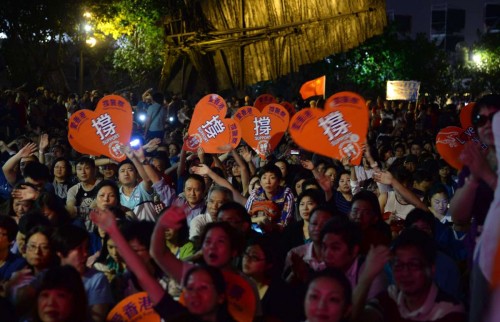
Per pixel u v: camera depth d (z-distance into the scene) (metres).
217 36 27.72
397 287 5.67
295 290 6.26
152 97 20.52
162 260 5.78
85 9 30.53
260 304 5.88
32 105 24.23
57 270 5.25
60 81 38.72
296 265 6.70
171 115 23.55
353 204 7.16
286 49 27.50
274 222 8.97
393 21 42.66
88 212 9.32
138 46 33.12
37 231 6.26
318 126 8.51
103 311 5.98
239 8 27.55
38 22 30.23
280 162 11.66
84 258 6.13
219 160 11.70
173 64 28.30
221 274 5.11
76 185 9.94
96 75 36.72
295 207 9.33
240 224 6.77
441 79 52.66
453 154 8.87
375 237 7.02
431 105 26.61
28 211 7.91
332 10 27.17
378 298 5.50
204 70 28.00
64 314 5.16
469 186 5.57
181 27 28.08
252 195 9.48
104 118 9.92
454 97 48.94
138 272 5.39
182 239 7.27
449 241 7.95
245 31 27.53
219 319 5.07
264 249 6.27
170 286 6.17
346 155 8.48
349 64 41.31
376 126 26.11
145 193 9.63
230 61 27.86
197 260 6.30
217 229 5.77
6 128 23.31
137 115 21.88
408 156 13.03
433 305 5.37
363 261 6.05
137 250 6.20
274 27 27.41
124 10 30.98
